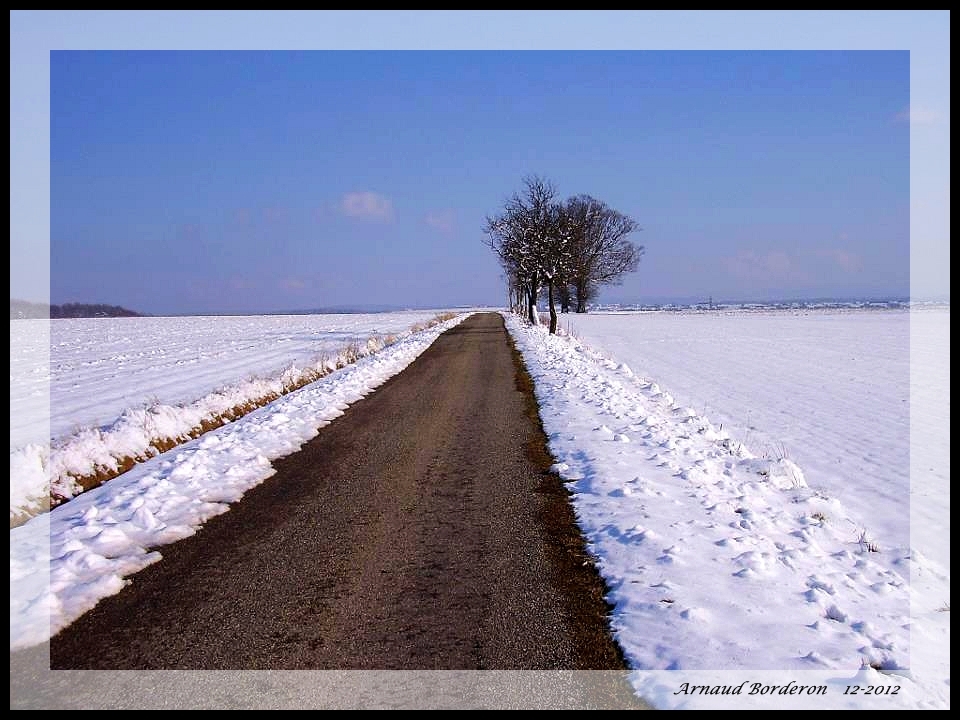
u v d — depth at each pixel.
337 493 8.50
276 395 18.27
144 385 23.95
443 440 11.72
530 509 7.71
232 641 4.63
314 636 4.69
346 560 6.18
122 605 5.25
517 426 12.82
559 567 5.98
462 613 5.05
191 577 5.81
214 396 15.23
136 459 10.61
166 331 72.06
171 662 4.35
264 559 6.23
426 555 6.29
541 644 4.57
